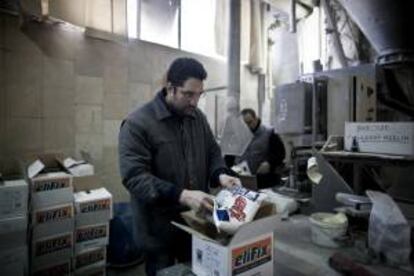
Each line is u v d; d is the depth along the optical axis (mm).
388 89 2404
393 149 1515
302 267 1093
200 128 1335
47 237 2004
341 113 1968
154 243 1239
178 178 1229
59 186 2043
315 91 2023
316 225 1286
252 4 3994
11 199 1807
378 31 2322
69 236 2084
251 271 852
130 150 1146
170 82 1160
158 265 1254
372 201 1276
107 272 2416
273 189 2021
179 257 1250
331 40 3287
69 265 2094
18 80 2320
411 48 2283
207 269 868
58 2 2404
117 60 2869
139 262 2533
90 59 2693
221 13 3699
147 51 3090
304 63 3965
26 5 2230
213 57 3688
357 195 1517
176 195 1034
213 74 3691
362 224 1388
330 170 1599
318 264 1113
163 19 3305
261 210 881
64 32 2527
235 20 3250
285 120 2197
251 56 4016
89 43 2676
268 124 4273
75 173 2260
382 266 1093
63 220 2057
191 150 1276
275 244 1293
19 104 2332
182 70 1123
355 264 1052
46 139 2482
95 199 2191
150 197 1053
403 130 1484
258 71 4152
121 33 2789
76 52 2607
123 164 1131
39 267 1980
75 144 2648
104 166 2830
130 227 2477
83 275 2176
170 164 1216
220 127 3393
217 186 1261
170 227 1217
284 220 1570
